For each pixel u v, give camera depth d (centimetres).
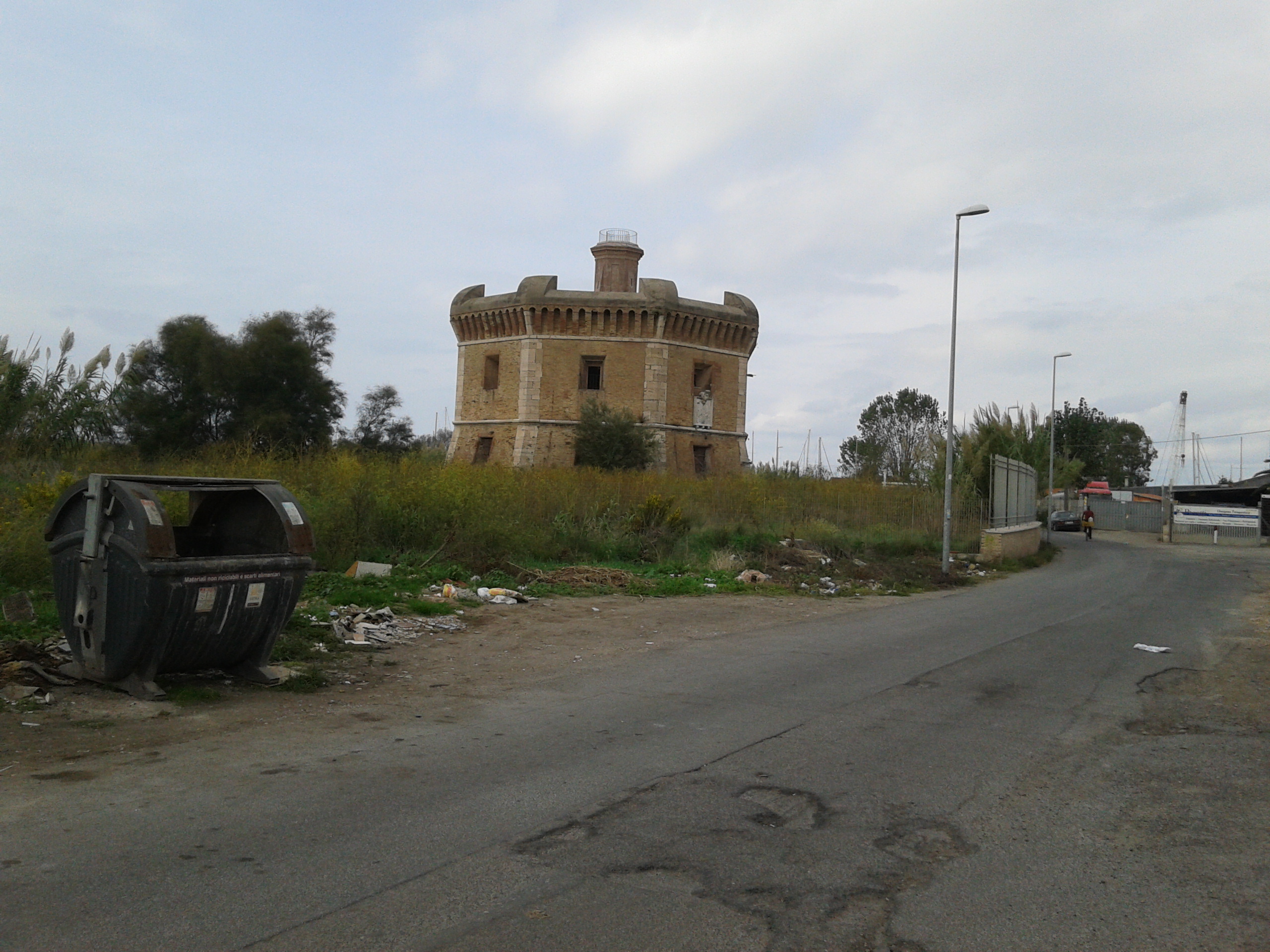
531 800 563
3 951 366
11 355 1338
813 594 1891
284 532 845
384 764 637
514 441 5094
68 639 798
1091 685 954
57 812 525
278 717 752
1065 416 8725
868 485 3588
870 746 703
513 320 5131
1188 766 663
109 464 1681
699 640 1236
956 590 2142
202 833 497
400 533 1750
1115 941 395
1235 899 437
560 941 384
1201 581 2364
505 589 1563
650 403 5038
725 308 5362
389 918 402
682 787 594
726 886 443
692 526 2559
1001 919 414
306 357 4731
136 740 669
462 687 905
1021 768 652
